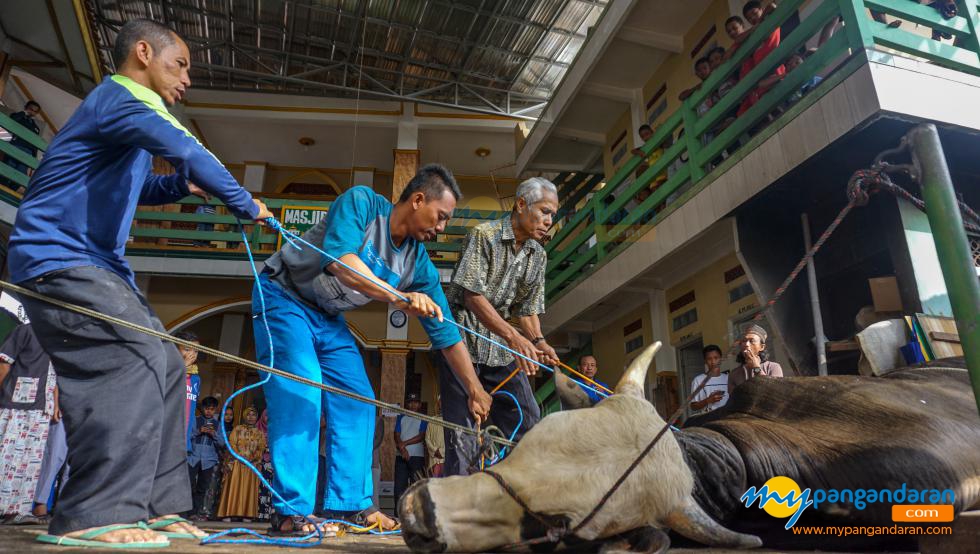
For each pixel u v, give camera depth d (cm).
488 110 1485
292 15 1316
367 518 302
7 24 1010
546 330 1165
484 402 315
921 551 183
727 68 709
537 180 372
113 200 211
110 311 197
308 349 283
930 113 521
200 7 1306
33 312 199
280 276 294
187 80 231
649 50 1066
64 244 199
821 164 589
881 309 558
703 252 837
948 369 276
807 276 669
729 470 192
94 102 206
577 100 1182
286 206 1280
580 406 333
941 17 579
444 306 320
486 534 145
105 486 186
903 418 209
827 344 579
